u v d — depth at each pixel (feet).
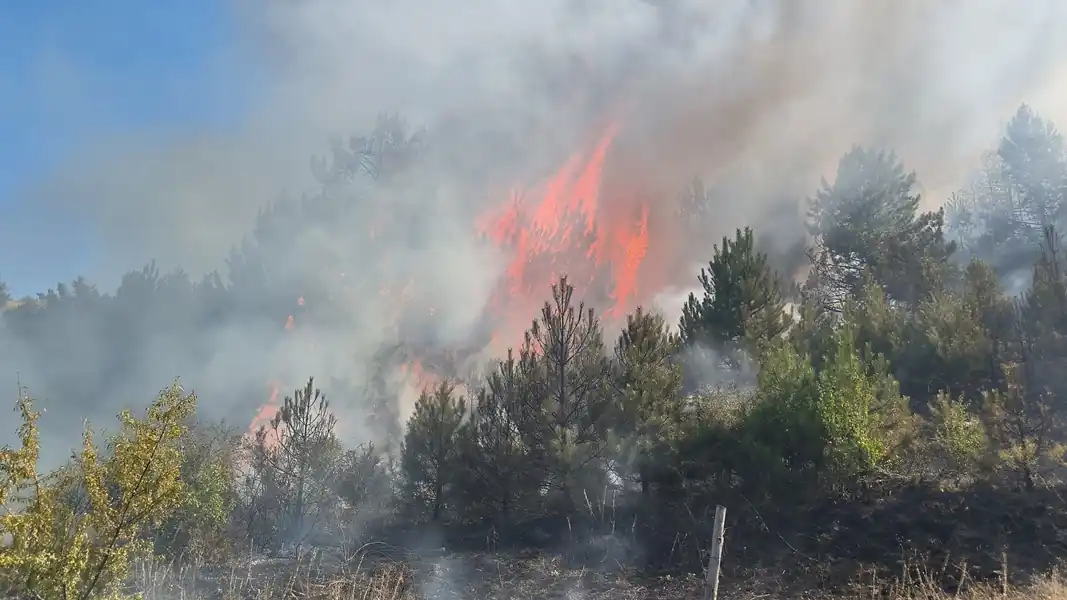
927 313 60.49
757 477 44.60
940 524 40.32
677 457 48.24
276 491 56.80
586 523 50.19
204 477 47.80
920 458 46.47
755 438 45.42
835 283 105.29
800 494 42.78
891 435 43.68
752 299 69.51
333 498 58.54
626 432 51.34
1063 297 51.24
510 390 56.44
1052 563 34.58
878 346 60.18
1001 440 42.06
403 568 45.29
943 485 44.47
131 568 40.01
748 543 42.96
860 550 39.65
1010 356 50.55
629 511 50.55
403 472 59.72
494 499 54.29
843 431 42.80
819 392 44.06
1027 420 43.01
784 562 39.96
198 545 45.91
